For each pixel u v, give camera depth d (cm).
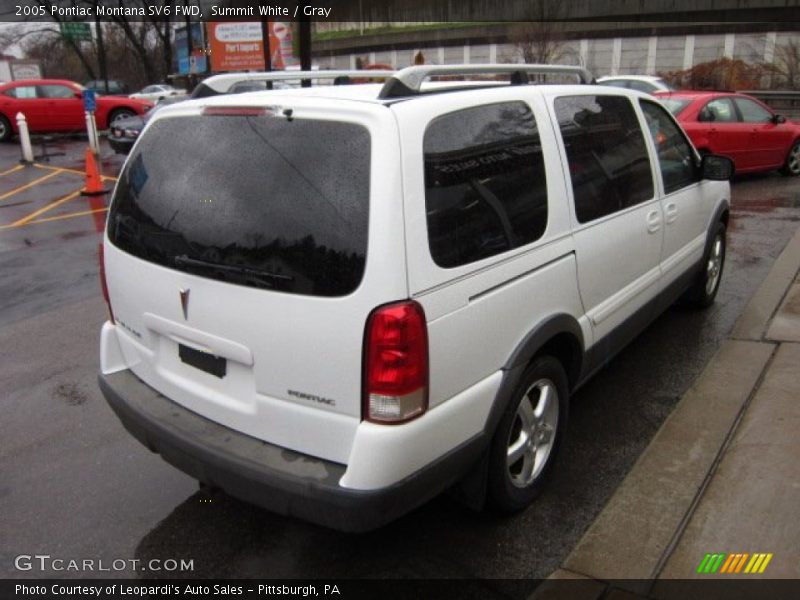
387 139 234
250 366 261
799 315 513
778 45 2836
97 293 677
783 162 1199
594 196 345
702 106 1066
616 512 306
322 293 236
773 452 338
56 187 1330
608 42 3403
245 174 259
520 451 306
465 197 260
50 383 476
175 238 277
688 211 469
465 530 305
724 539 282
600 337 361
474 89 292
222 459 260
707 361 462
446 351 248
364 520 237
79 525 322
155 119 305
